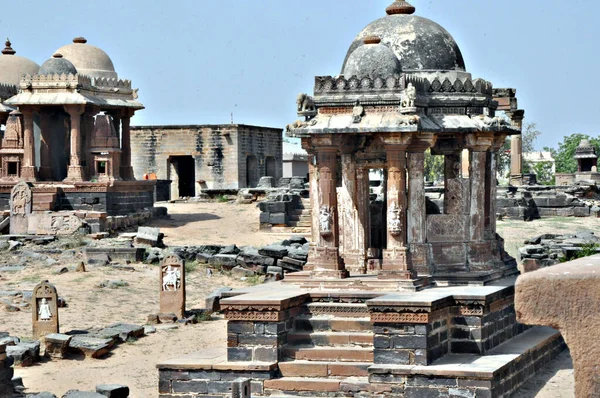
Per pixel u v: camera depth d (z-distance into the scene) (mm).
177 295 27609
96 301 29484
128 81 45531
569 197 45719
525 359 20062
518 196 44938
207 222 45500
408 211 21453
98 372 22188
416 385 18312
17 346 23000
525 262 29406
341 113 21094
